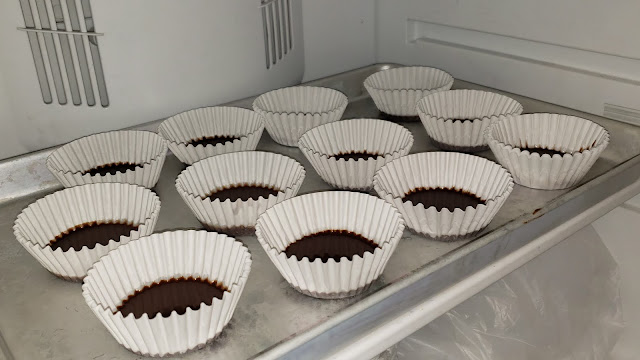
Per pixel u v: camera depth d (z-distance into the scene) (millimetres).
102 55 349
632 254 430
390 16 522
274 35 425
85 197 330
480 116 423
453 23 475
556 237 322
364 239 311
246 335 266
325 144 389
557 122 381
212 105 401
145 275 285
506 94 438
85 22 342
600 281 422
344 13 527
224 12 377
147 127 382
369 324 257
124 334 247
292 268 272
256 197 350
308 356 243
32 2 338
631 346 451
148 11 349
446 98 422
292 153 413
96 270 267
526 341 373
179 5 357
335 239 312
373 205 309
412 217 316
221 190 357
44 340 269
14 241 338
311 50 523
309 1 502
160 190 378
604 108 411
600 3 387
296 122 397
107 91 361
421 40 512
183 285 284
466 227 312
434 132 400
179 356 257
